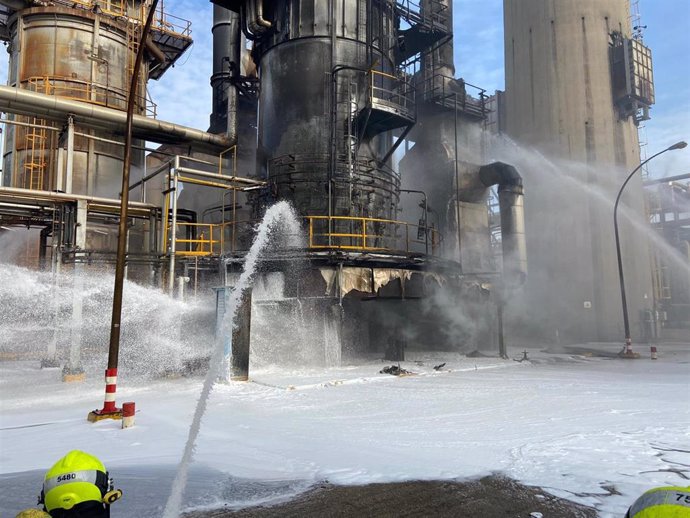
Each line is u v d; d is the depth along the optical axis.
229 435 8.91
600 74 40.91
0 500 5.59
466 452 7.70
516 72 44.56
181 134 26.44
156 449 7.98
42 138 27.64
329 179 22.78
